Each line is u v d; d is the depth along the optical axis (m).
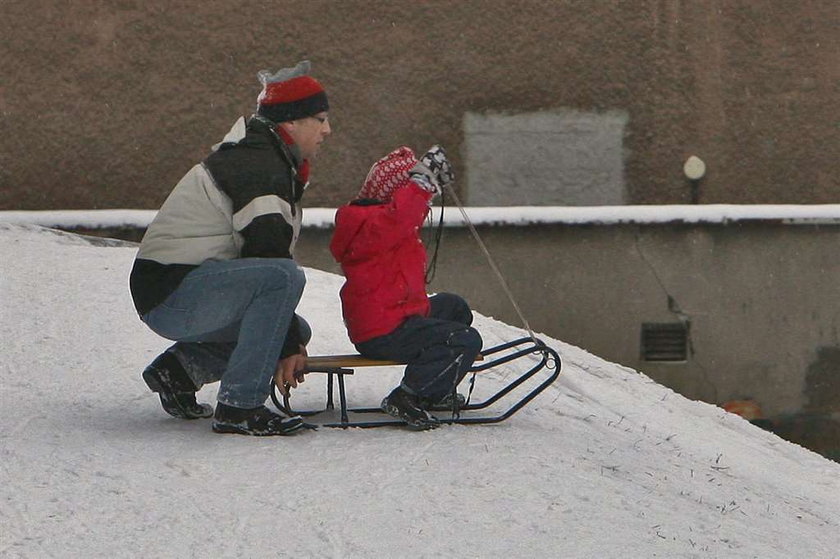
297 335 17.95
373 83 42.53
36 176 42.69
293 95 17.66
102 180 42.78
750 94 42.69
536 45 42.50
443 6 42.38
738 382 40.31
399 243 18.53
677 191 42.97
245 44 42.50
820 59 42.59
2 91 42.44
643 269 39.97
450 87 42.59
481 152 42.81
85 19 42.31
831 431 40.47
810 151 42.84
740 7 42.34
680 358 40.28
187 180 17.58
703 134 42.75
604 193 42.91
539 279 39.88
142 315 17.80
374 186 18.80
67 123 42.62
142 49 42.44
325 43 42.44
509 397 22.81
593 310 40.00
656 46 42.44
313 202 42.75
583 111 42.69
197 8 42.38
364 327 18.56
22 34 42.31
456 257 39.66
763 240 40.03
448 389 18.66
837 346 40.25
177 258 17.30
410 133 42.69
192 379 18.69
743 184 42.94
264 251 17.11
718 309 40.16
